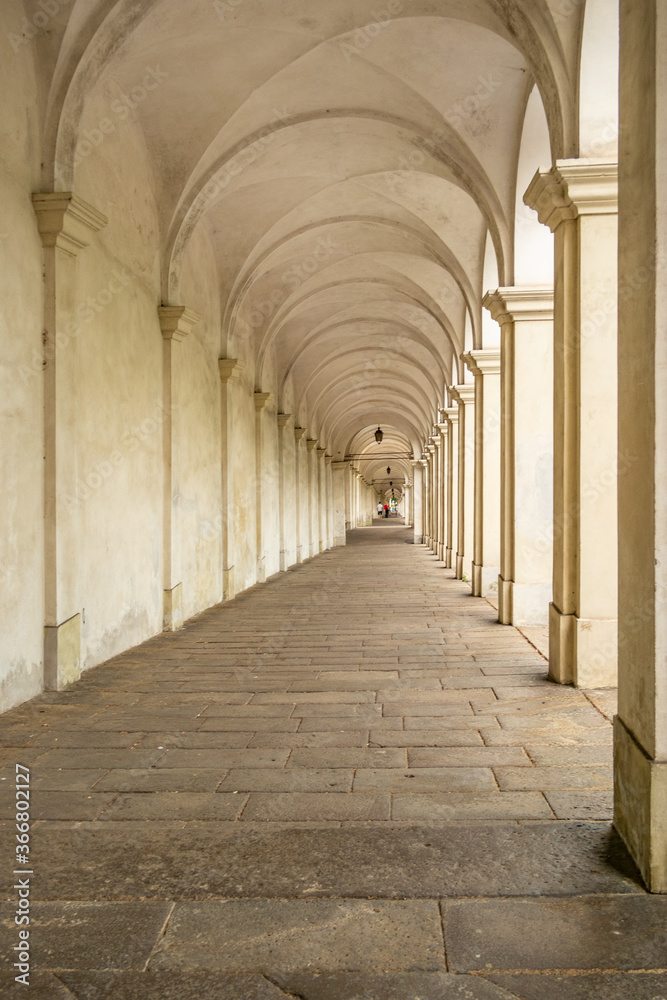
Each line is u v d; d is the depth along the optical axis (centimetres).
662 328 280
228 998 222
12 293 569
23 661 579
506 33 671
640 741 297
